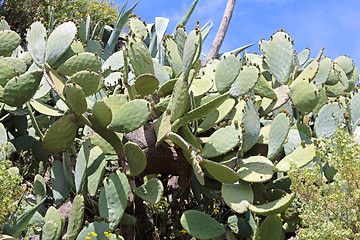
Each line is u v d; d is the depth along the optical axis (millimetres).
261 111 3910
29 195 3791
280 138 3277
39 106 3965
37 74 3541
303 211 2781
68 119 3205
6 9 7367
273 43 4164
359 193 2576
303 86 3787
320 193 2777
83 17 8312
